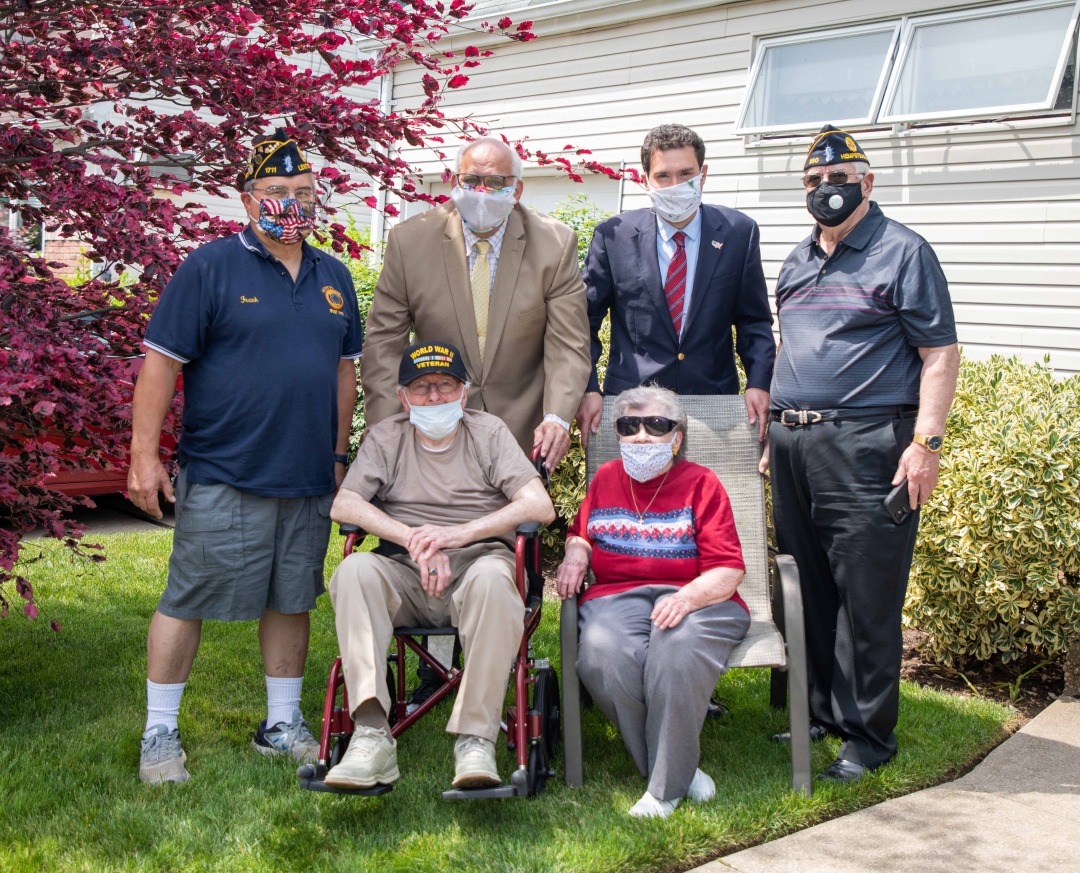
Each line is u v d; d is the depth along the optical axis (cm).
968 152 637
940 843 284
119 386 327
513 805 299
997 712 385
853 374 323
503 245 363
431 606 317
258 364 314
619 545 339
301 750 332
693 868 269
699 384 381
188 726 355
